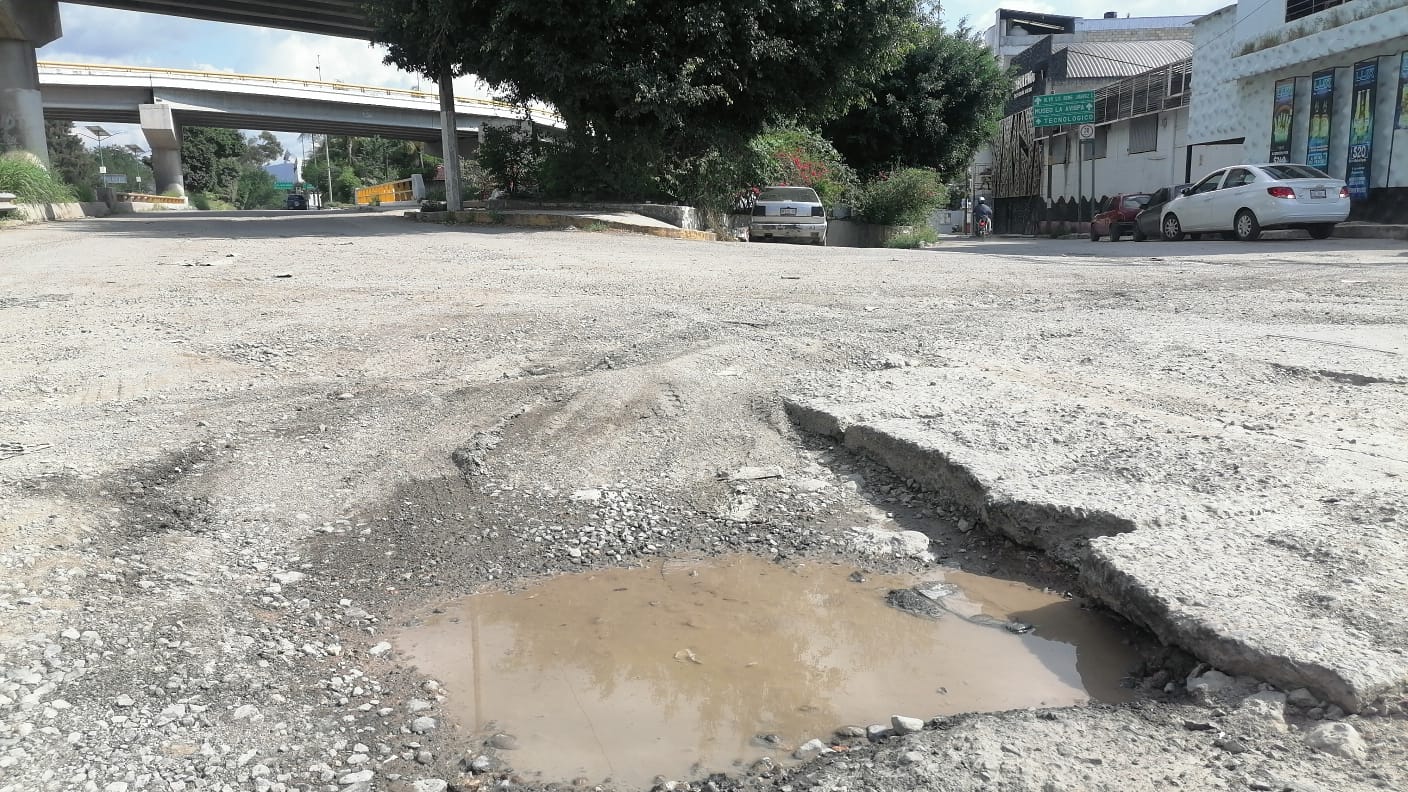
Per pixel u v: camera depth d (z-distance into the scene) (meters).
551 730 2.24
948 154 33.25
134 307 7.22
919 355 5.46
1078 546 3.04
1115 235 22.53
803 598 2.96
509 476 3.94
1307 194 15.66
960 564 3.17
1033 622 2.76
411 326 6.52
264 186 101.19
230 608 2.86
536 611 2.90
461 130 59.00
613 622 2.82
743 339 5.94
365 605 2.94
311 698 2.38
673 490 3.80
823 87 19.11
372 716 2.30
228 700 2.34
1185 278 8.91
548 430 4.39
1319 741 1.96
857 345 5.73
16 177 20.11
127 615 2.74
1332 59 20.05
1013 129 42.38
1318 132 20.52
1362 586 2.43
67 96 46.94
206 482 3.83
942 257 12.02
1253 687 2.17
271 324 6.57
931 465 3.66
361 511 3.64
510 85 18.44
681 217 18.06
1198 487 3.23
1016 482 3.33
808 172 25.27
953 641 2.67
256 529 3.46
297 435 4.38
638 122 17.94
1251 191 16.08
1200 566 2.60
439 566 3.21
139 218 22.08
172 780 2.01
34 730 2.15
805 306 7.34
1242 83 23.36
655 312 7.02
